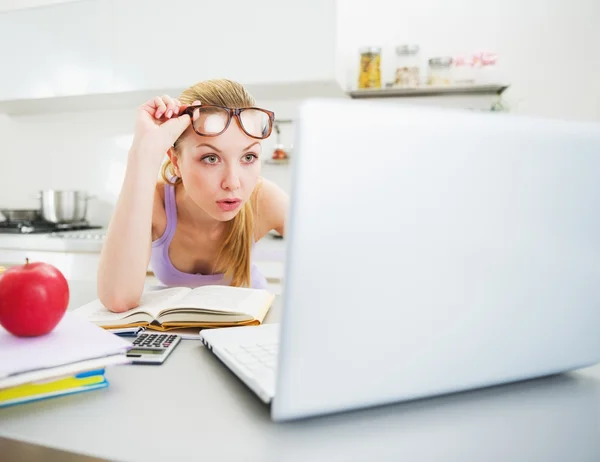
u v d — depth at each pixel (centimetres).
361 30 234
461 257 39
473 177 38
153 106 91
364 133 34
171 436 38
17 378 41
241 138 91
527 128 40
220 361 56
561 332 46
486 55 211
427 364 40
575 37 212
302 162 33
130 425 40
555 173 42
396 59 217
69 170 277
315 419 41
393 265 37
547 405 45
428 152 36
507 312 42
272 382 43
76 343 48
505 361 44
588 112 213
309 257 34
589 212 44
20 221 246
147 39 223
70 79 236
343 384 37
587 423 41
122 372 53
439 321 40
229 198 94
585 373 53
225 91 97
